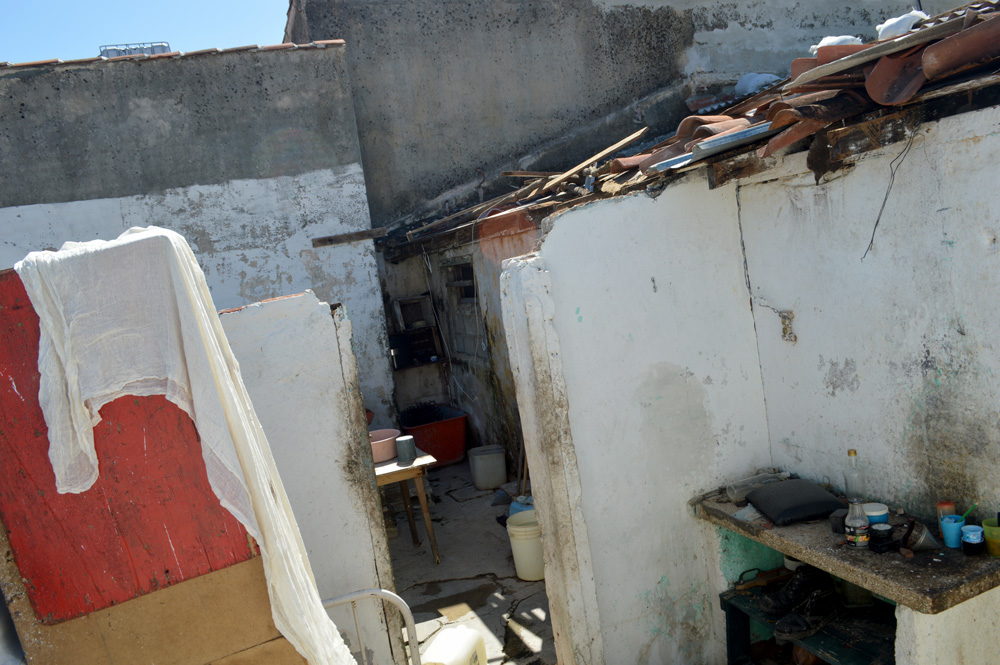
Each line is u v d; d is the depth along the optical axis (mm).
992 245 2822
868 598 3703
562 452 3729
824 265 3697
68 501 2096
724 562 4066
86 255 2031
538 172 9125
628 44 10336
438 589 5457
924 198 3086
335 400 3422
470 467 8219
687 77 10586
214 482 2141
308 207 7656
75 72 6973
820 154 3391
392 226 9438
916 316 3234
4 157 6840
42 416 2057
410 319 9805
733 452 4297
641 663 4039
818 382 3898
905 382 3357
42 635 2129
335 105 7699
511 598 5156
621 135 10375
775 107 3098
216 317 2262
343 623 3500
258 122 7480
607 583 3924
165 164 7254
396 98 9375
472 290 8852
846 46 3299
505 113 9859
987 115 2732
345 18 9078
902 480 3467
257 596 2285
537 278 3648
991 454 2990
